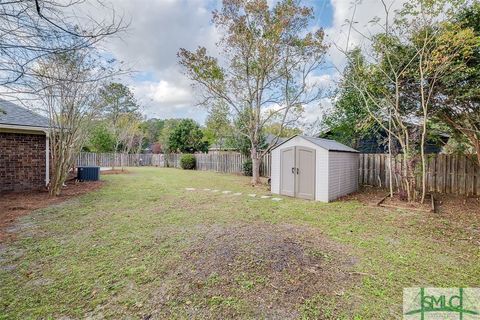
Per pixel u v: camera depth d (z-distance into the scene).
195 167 20.30
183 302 2.33
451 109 6.95
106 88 8.77
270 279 2.72
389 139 7.54
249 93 10.89
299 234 4.22
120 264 3.08
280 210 6.05
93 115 8.84
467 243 3.90
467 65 6.04
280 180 8.50
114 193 8.20
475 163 7.75
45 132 8.59
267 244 3.70
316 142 7.62
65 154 7.86
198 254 3.34
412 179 7.07
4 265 3.08
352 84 8.12
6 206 6.22
